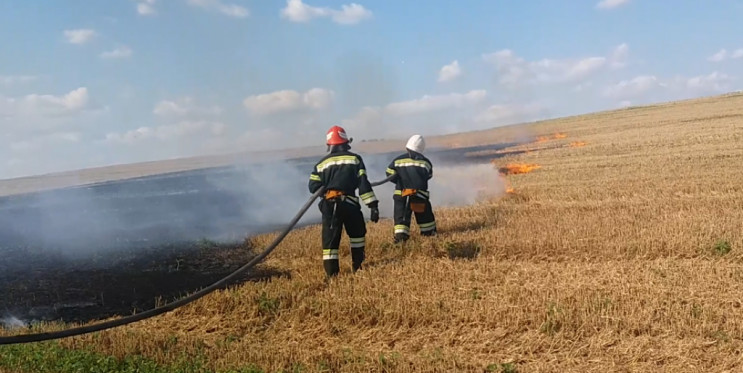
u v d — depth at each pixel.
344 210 9.33
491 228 11.41
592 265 8.92
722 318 6.76
